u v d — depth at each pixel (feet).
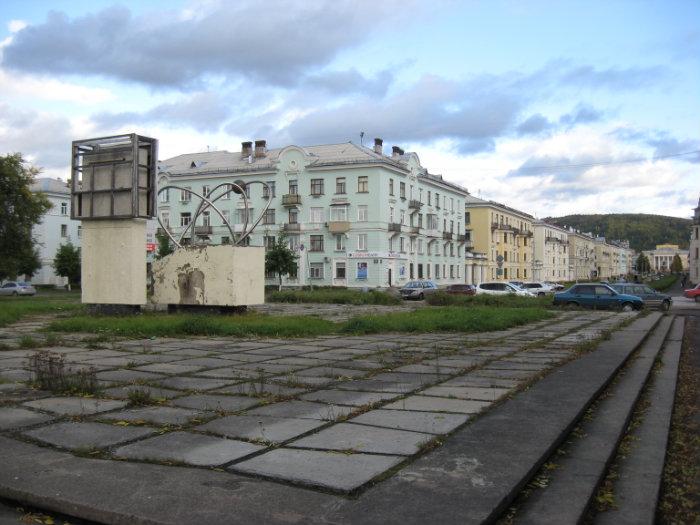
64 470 13.83
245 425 17.90
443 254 240.94
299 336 46.47
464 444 15.67
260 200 206.69
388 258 196.65
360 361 32.40
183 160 230.07
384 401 21.34
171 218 216.54
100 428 17.58
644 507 13.19
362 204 193.47
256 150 215.51
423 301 122.52
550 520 11.83
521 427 17.46
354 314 74.33
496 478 13.07
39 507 12.38
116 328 47.26
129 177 58.90
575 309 92.63
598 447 16.83
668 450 18.15
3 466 14.14
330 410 19.81
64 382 23.17
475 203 284.82
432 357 34.17
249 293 62.75
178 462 14.29
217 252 61.87
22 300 107.34
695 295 124.77
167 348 37.99
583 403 20.81
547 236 368.48
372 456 14.67
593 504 13.32
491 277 287.69
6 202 124.06
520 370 29.07
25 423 18.16
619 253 617.62
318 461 14.32
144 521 11.14
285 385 24.72
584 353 36.01
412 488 12.50
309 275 200.34
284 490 12.48
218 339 43.78
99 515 11.61
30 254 133.59
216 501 11.90
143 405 20.68
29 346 38.11
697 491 14.70
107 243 60.29
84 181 61.05
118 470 13.82
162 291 64.54
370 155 197.98
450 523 10.82
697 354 41.22
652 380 30.07
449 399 21.77
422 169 224.53
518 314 65.98
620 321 65.31
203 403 21.12
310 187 200.34
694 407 24.18
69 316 65.92
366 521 10.92
